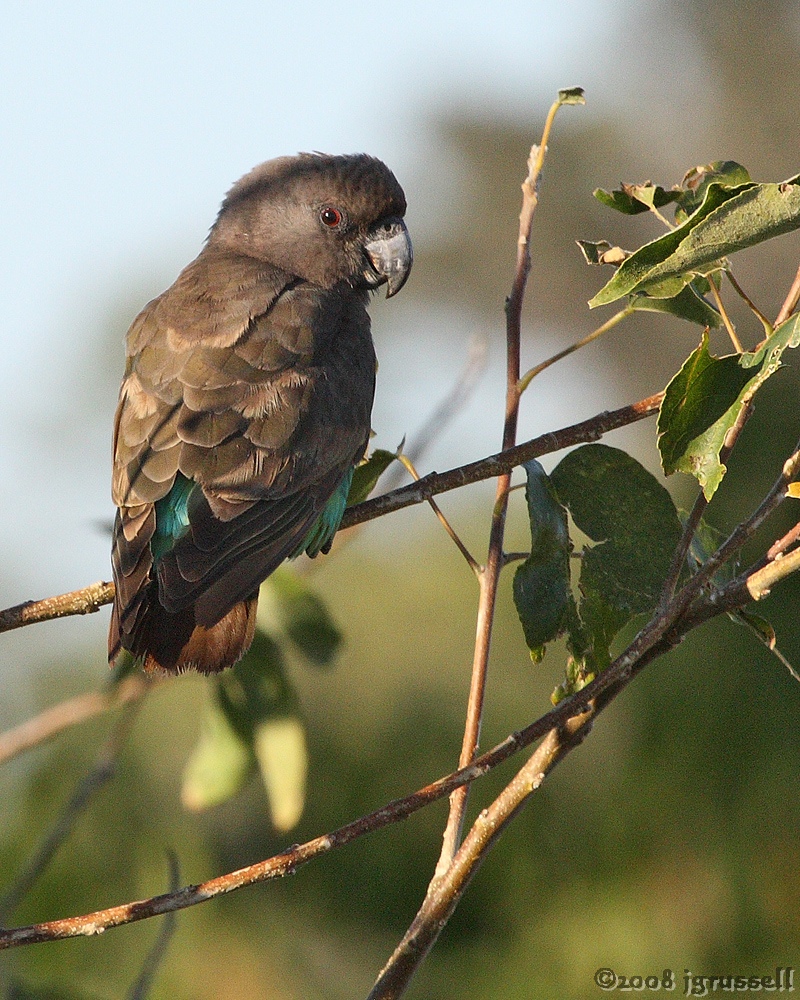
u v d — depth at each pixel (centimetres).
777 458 1074
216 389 794
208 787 948
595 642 685
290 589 945
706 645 1095
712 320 708
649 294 660
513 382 725
